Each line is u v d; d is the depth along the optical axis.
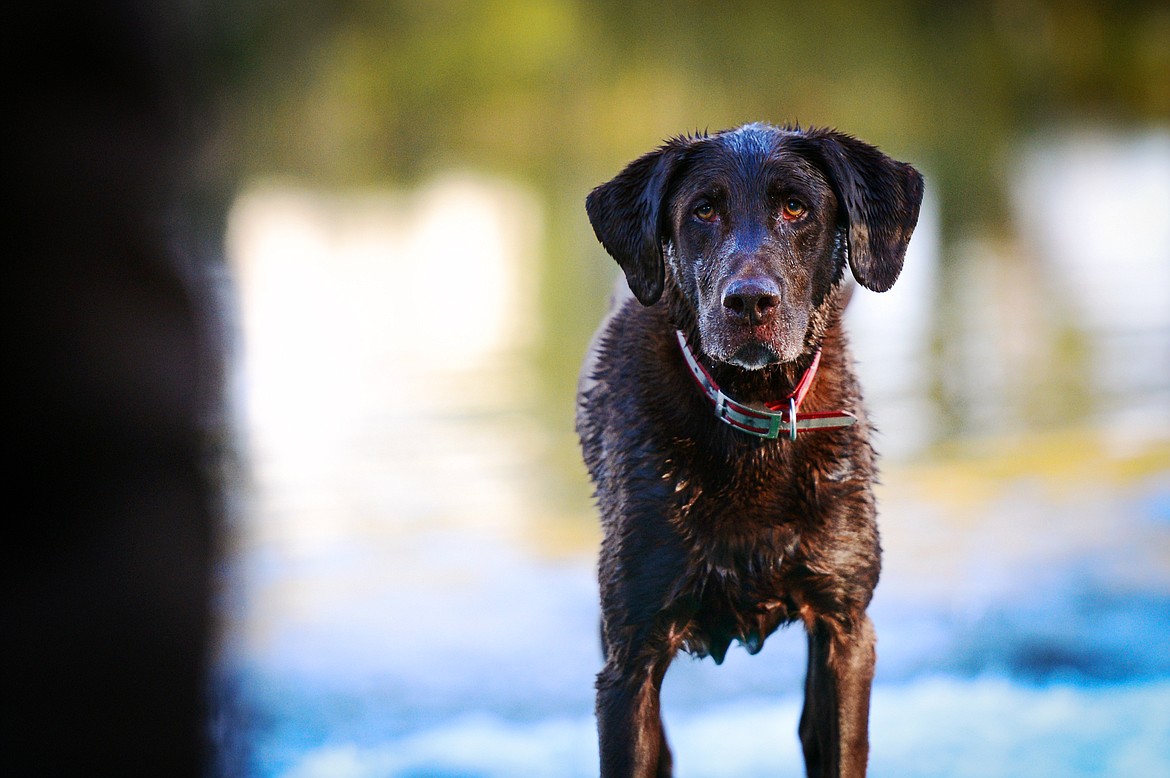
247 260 26.97
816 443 5.16
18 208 0.82
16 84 0.81
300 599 8.80
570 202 37.16
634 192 5.38
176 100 0.87
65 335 0.84
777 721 7.24
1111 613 8.26
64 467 0.85
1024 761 6.38
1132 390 14.65
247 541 9.98
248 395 15.36
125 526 0.87
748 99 48.59
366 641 8.02
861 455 5.30
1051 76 50.62
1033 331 18.11
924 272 23.33
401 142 47.25
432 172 46.06
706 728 7.15
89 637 0.86
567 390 15.56
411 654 7.74
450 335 19.27
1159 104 51.25
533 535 10.25
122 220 0.85
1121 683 7.28
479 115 48.34
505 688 7.48
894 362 16.42
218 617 0.95
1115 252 25.25
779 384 5.18
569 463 12.47
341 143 45.31
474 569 9.42
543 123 48.53
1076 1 50.78
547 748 6.75
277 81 42.44
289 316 20.98
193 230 1.03
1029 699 7.14
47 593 0.85
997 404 14.16
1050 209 31.81
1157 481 11.16
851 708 5.23
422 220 34.19
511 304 21.80
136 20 0.84
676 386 5.20
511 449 12.91
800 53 48.88
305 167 43.44
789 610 5.27
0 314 0.83
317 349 18.31
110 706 0.87
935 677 7.53
